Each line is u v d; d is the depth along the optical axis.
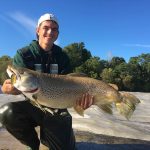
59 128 1.33
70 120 1.35
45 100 1.18
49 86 1.17
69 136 1.35
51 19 1.33
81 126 2.02
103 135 1.87
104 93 1.21
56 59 1.39
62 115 1.33
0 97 2.76
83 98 1.20
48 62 1.37
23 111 1.31
